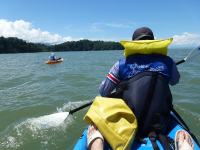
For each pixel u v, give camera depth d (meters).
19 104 4.17
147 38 1.52
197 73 7.21
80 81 6.65
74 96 4.71
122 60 1.42
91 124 1.25
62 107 3.91
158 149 1.15
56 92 5.15
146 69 1.32
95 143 1.13
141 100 1.29
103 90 1.49
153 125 1.27
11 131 2.88
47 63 15.51
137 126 1.25
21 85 6.21
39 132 2.81
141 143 1.29
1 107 3.99
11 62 19.17
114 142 1.11
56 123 2.54
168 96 1.34
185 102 3.90
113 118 1.17
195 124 2.89
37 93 5.10
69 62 16.20
